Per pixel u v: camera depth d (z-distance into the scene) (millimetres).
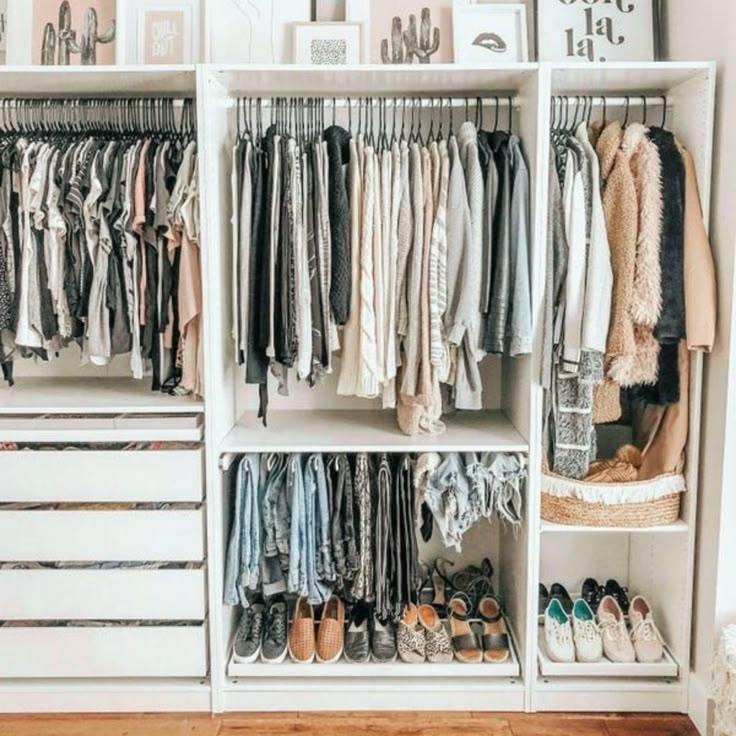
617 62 1908
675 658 1999
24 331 1890
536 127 1806
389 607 1978
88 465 1876
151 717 1959
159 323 1928
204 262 1831
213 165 1835
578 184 1821
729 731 1680
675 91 1950
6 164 1891
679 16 1999
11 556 1900
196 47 2104
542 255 1827
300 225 1838
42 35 2125
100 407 1892
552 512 1948
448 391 2098
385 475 1966
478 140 1923
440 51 2127
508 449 1900
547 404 1927
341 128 1974
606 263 1799
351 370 1908
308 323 1836
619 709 1976
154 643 1932
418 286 1857
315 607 2172
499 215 1846
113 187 1876
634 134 1840
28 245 1882
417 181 1858
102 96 2025
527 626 1954
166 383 2002
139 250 1900
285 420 2186
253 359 1885
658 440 1961
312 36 2084
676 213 1793
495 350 1849
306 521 1938
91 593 1915
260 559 1983
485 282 1863
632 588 2342
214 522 1905
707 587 1875
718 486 1814
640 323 1805
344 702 1977
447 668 1987
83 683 1969
